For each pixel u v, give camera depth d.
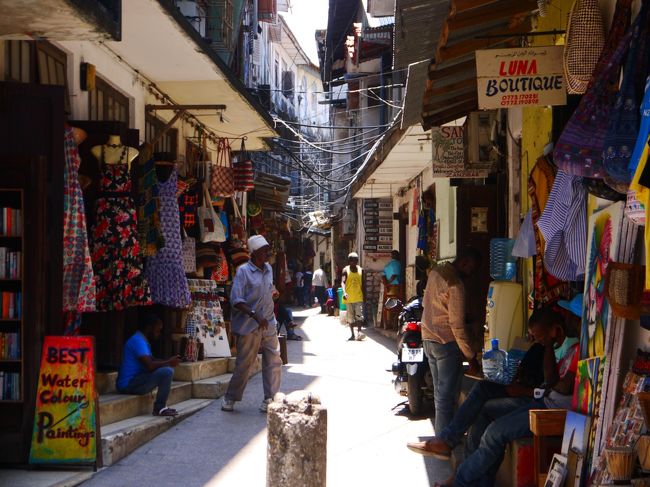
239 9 13.32
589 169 4.59
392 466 6.96
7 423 6.55
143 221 9.65
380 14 21.08
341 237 35.03
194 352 10.82
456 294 7.16
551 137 7.28
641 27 4.26
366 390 10.91
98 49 9.46
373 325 24.66
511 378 6.89
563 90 6.08
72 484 6.18
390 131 14.80
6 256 6.54
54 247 6.77
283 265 20.00
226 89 11.94
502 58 6.12
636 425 4.19
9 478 6.25
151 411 8.84
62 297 6.92
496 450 5.66
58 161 6.78
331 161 35.97
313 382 11.62
